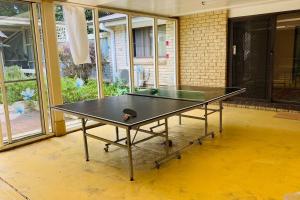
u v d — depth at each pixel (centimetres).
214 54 620
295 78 545
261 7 546
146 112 282
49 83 422
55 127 434
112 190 260
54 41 416
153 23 618
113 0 438
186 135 422
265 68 571
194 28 642
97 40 491
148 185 267
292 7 510
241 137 402
